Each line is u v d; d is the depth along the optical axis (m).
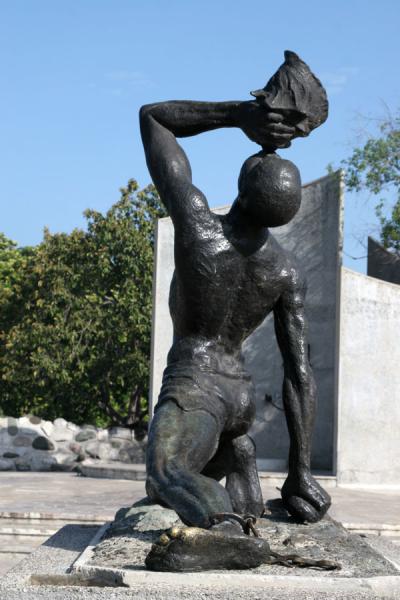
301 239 14.54
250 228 3.80
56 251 18.59
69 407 18.83
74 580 3.12
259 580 2.94
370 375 12.68
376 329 12.75
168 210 3.88
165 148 4.00
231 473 4.01
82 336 18.27
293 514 4.04
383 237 15.92
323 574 3.04
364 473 12.53
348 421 12.55
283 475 11.78
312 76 4.02
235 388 3.78
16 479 11.77
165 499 3.24
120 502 8.83
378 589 2.95
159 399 3.69
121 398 20.41
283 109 3.94
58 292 18.16
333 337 14.33
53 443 14.52
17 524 7.63
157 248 13.27
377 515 8.71
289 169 3.69
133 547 3.42
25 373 18.05
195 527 3.04
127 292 18.17
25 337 17.94
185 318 3.83
